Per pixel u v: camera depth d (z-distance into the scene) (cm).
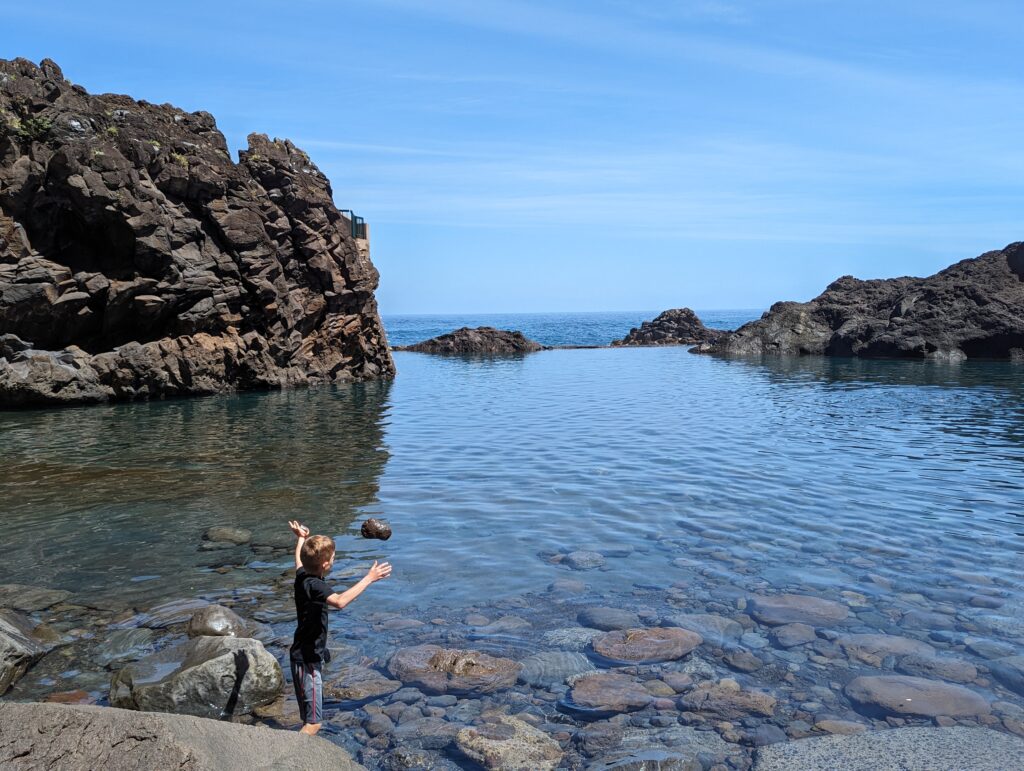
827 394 3067
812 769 560
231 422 2409
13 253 2822
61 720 445
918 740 597
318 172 4019
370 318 4150
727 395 3119
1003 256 5391
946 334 4925
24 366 2778
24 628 809
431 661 734
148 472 1623
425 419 2475
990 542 1095
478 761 577
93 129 3105
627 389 3434
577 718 641
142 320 3125
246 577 988
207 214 3344
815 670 719
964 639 779
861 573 973
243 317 3472
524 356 6312
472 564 1020
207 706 647
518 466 1677
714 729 621
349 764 522
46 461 1747
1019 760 566
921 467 1622
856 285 6262
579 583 946
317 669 601
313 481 1530
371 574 639
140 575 995
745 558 1037
